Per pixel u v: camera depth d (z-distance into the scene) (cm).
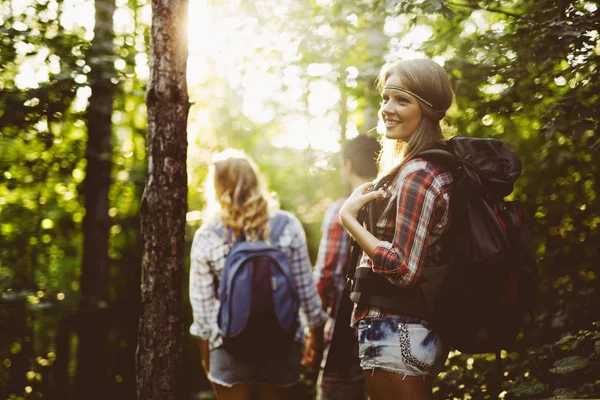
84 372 464
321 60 434
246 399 300
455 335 200
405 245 198
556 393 262
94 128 457
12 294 420
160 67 270
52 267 496
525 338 323
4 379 441
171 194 271
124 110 516
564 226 344
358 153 340
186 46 274
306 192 871
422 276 203
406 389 202
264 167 934
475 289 194
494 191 205
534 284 205
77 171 504
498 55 322
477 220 199
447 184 205
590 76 293
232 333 285
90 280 472
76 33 437
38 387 456
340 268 336
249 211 302
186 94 275
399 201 202
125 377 537
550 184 356
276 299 290
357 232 205
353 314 217
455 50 363
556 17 296
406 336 202
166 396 272
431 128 217
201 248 301
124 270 551
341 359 243
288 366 299
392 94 215
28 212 483
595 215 331
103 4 431
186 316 611
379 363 204
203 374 614
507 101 326
